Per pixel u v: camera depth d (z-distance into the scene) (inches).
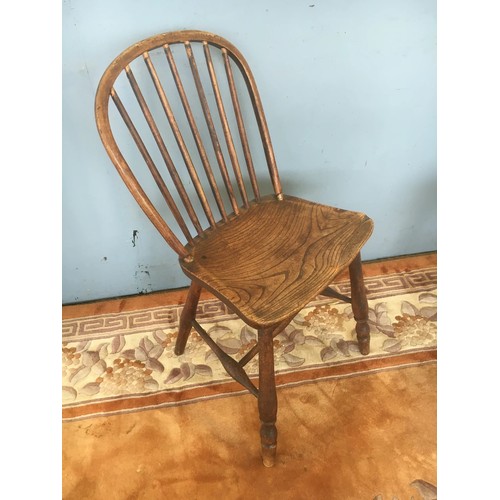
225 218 45.9
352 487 42.0
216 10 43.2
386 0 45.4
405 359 52.9
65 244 56.1
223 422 47.8
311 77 48.9
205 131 50.5
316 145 54.2
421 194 61.3
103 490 42.8
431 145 56.8
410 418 47.1
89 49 43.2
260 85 48.4
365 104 52.1
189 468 44.1
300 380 51.2
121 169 35.7
